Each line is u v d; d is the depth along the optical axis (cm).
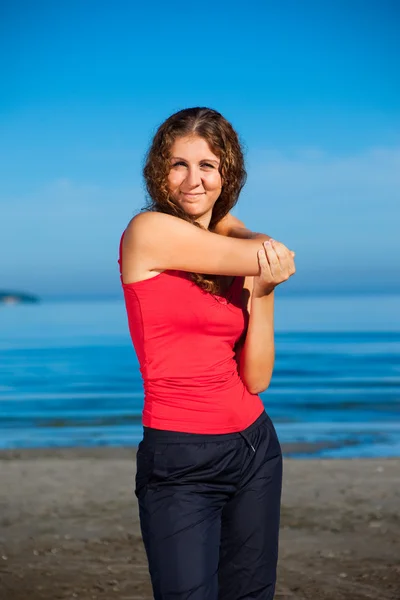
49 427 1443
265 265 271
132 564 515
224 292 280
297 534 573
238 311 280
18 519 629
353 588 466
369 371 2409
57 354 3278
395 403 1727
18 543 564
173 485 266
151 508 266
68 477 798
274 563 285
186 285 269
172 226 267
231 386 276
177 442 266
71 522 618
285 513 630
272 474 283
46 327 5838
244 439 275
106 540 567
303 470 809
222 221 309
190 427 267
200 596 254
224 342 278
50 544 560
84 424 1475
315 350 3144
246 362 284
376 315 6450
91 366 2764
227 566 282
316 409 1652
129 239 271
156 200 288
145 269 269
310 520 609
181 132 280
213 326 271
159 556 260
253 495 278
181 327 269
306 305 9456
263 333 282
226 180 292
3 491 734
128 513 642
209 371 272
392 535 567
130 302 275
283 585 472
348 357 2845
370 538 561
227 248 268
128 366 2730
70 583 482
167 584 257
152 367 271
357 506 649
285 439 1229
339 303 10294
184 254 267
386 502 660
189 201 285
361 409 1644
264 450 282
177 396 270
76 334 4756
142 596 461
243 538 280
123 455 991
